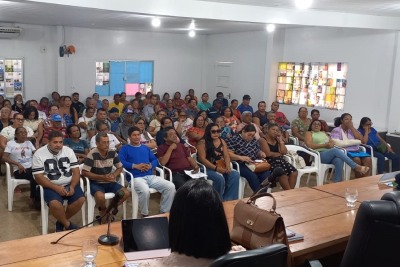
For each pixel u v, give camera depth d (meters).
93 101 7.38
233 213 2.43
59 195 3.58
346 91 7.49
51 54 9.12
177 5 4.73
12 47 8.69
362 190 3.30
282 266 1.35
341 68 7.57
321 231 2.41
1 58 8.61
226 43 10.18
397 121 6.64
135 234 2.10
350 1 4.85
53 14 6.92
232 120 7.03
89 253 1.89
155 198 4.94
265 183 2.46
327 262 2.67
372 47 6.98
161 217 2.21
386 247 1.61
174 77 10.62
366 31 7.04
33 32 8.84
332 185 3.43
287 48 8.67
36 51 8.95
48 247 2.08
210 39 10.73
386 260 1.63
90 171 3.84
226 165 4.48
